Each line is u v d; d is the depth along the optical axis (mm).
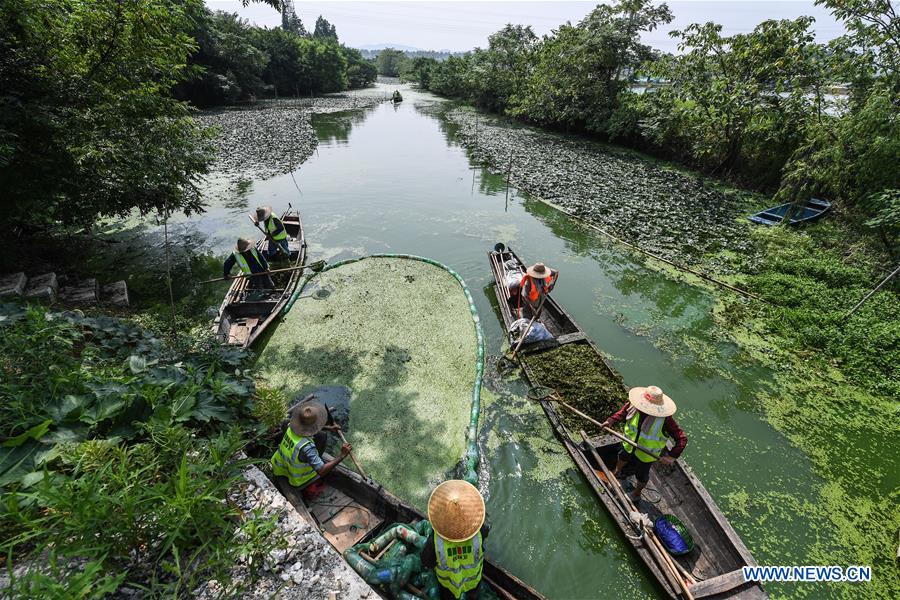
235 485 3834
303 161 20562
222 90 36500
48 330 4578
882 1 10812
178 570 2672
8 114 6656
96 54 8391
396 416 6383
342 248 11977
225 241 12102
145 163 9016
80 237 11227
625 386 6621
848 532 4992
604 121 25094
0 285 7703
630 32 23812
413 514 4461
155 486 3012
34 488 3133
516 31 36094
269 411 5176
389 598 3723
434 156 22281
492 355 7727
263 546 3162
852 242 10906
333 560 3312
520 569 4586
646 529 4523
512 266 9938
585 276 10602
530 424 6273
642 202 15383
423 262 11039
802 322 8453
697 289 9891
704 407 6727
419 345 7973
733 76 17141
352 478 4852
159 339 6199
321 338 8086
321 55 52344
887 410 6609
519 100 32781
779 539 4902
